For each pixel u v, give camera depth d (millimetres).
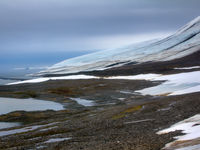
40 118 54000
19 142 31969
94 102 72688
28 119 53281
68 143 27984
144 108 50000
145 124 35344
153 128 31781
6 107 64188
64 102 72500
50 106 66312
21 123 50250
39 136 35594
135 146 22641
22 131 40719
